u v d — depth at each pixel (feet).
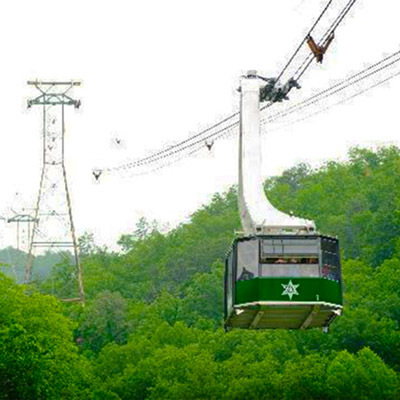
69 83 581.53
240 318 214.07
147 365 585.63
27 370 329.72
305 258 207.62
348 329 639.76
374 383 514.27
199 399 526.98
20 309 413.39
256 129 229.66
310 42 187.42
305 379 513.04
